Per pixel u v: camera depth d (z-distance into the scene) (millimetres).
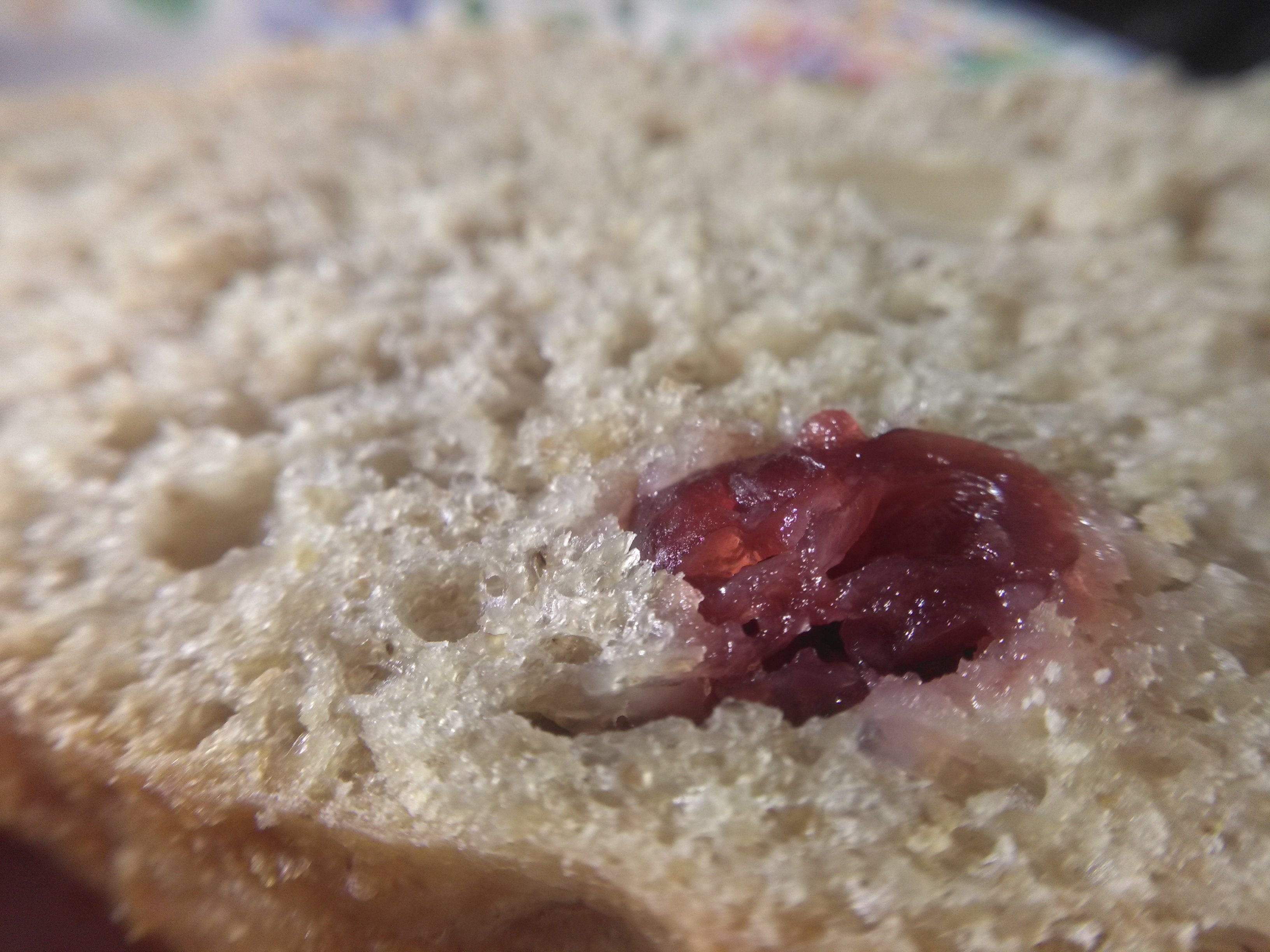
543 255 49
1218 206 53
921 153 59
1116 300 46
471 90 67
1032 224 54
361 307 47
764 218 51
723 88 67
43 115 71
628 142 59
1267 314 45
